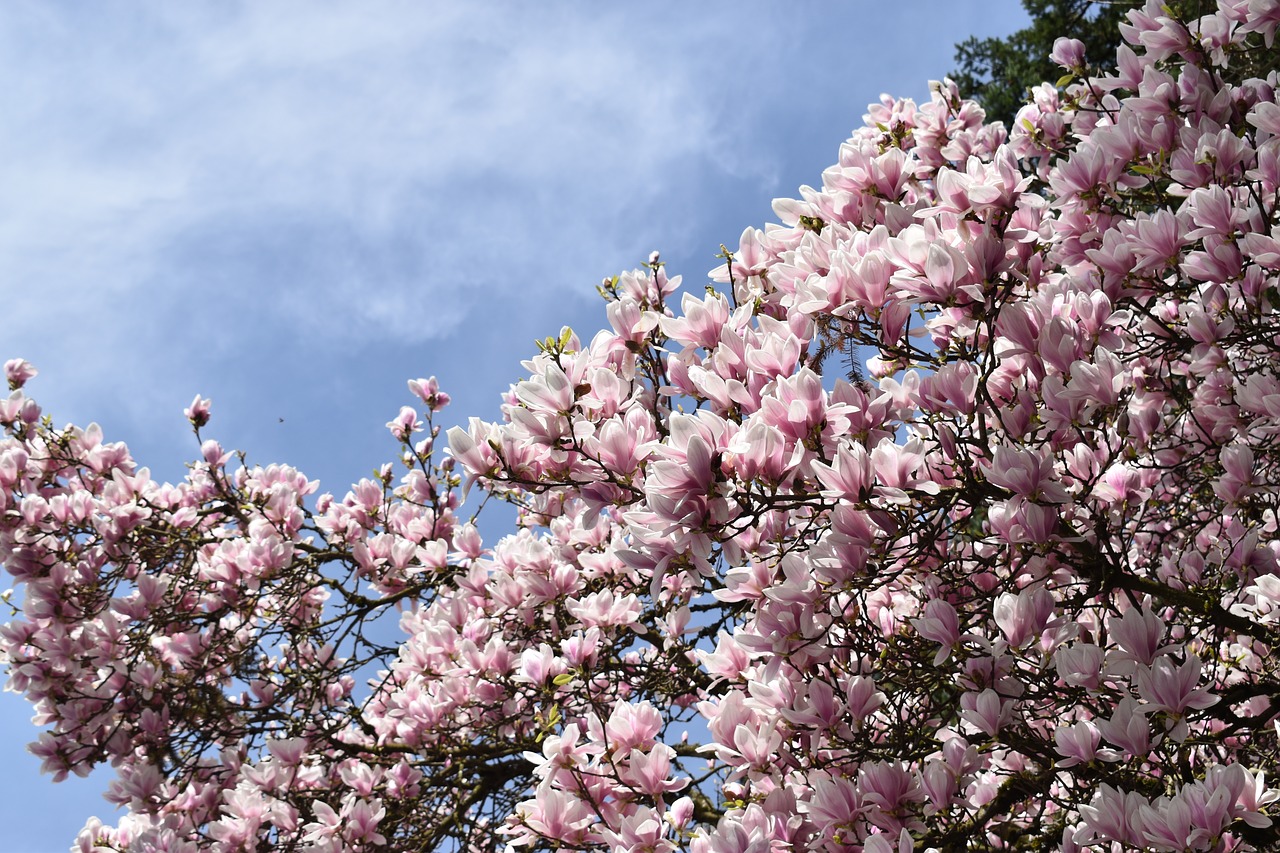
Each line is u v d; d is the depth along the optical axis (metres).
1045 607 2.57
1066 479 2.99
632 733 2.86
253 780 5.28
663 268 3.60
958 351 2.79
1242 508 3.34
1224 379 3.52
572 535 4.43
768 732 2.82
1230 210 2.82
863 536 2.45
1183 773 2.55
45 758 5.62
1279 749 3.08
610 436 2.55
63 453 6.19
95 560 5.85
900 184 3.16
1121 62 3.75
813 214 3.27
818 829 2.64
